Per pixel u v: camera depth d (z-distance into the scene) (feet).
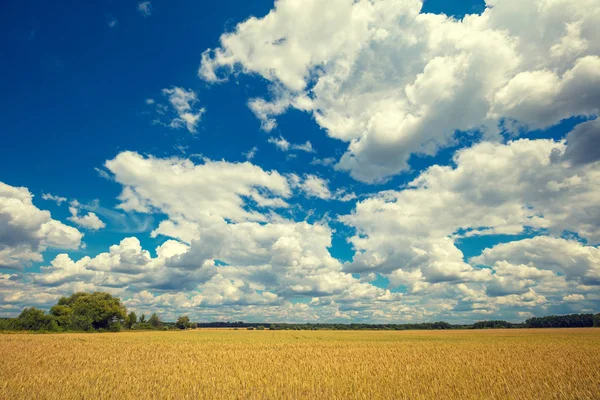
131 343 150.71
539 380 57.82
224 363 82.79
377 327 547.08
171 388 51.55
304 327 544.62
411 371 68.44
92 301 330.34
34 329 266.77
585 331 312.71
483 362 82.02
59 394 47.11
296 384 55.88
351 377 62.08
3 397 45.27
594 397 46.62
